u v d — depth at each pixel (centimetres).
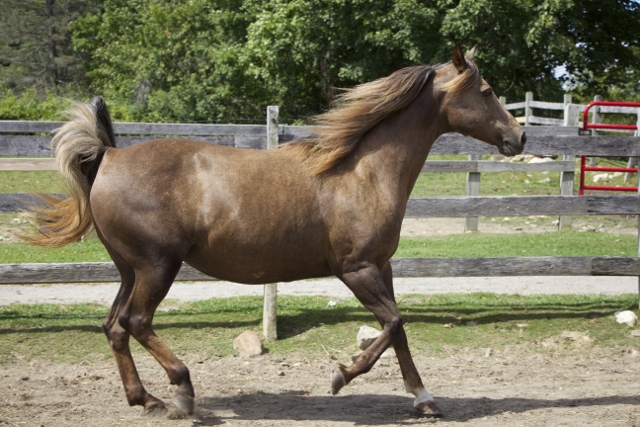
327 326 753
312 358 700
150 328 520
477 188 1362
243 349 704
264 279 542
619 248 1145
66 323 741
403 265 759
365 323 759
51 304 820
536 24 2106
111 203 509
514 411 554
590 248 1145
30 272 721
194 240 522
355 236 524
